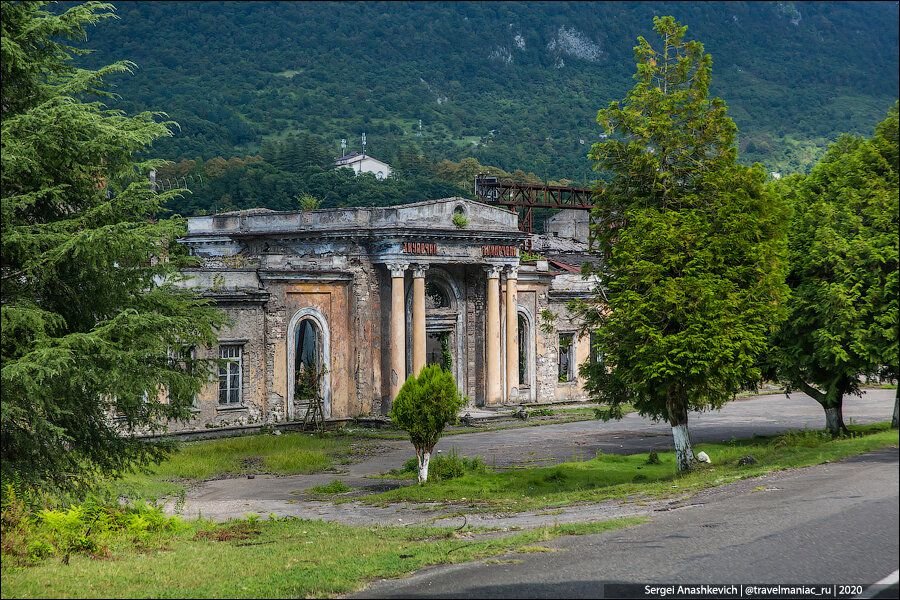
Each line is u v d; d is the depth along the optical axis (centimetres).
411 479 3297
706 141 2972
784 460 2480
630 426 4806
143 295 2183
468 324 5353
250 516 2303
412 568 1588
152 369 2064
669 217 2822
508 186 6894
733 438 3934
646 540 1633
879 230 2847
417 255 4941
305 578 1520
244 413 4484
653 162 2914
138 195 2141
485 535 1969
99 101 2150
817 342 2941
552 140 16175
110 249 1973
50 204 2108
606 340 2895
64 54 2200
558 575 1438
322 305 4819
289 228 5141
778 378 3300
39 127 1970
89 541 1795
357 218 4897
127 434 3909
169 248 2292
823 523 1566
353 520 2467
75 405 2105
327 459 3762
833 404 3159
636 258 2822
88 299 2116
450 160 14238
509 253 5353
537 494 2773
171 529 2098
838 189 3038
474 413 5062
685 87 3094
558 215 8688
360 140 15538
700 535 1617
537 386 5703
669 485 2491
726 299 2773
